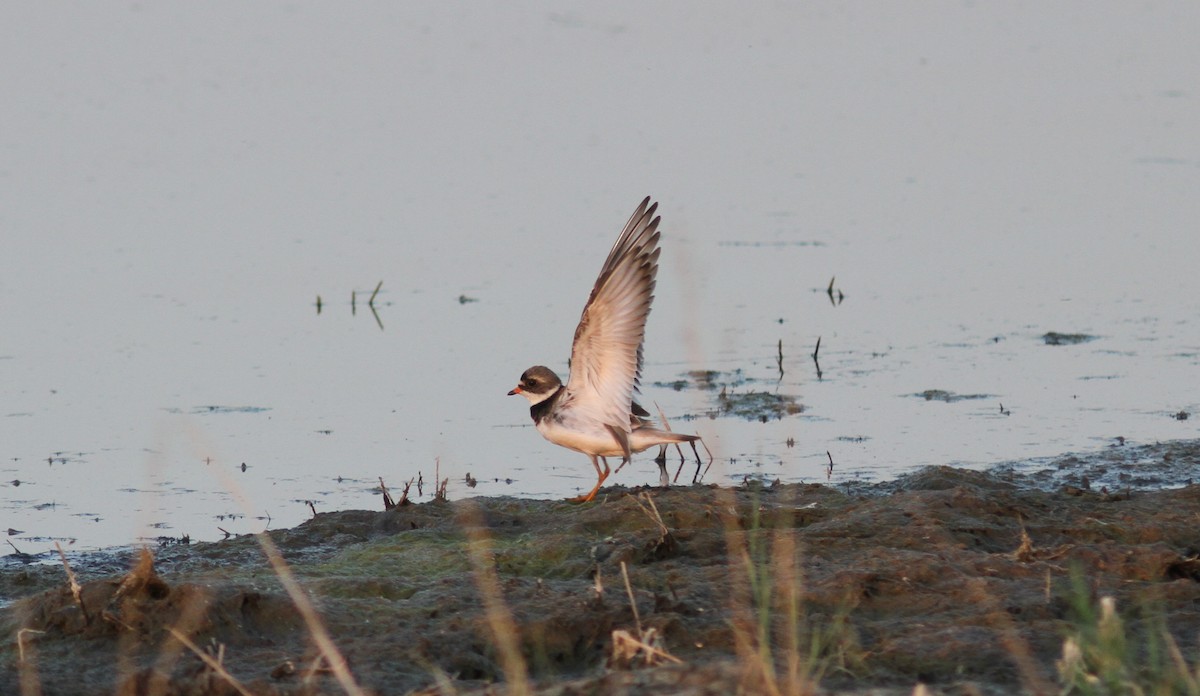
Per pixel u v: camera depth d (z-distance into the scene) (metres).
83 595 8.63
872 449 14.27
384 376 16.95
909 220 23.72
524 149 27.61
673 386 16.58
